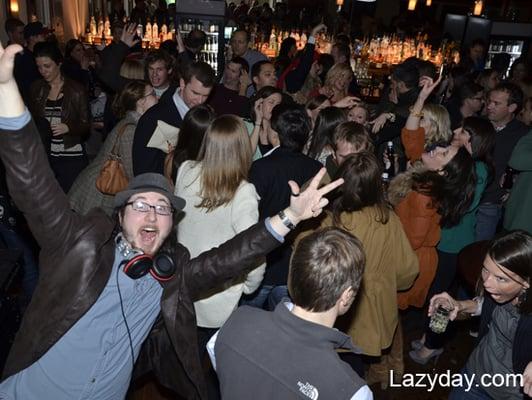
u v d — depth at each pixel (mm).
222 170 2221
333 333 1369
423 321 3596
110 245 1643
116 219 1743
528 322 1853
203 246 2334
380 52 9328
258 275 2307
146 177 1721
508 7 11906
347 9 14234
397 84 4199
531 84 5234
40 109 3873
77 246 1585
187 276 1779
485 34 9047
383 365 3014
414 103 3875
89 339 1618
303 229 2479
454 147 2898
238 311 1504
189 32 6082
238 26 9375
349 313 2479
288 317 1401
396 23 11875
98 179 3186
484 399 2188
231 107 4547
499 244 1883
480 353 2133
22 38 6523
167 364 2004
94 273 1584
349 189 2279
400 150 3945
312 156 3299
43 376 1623
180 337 1766
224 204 2275
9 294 2203
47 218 1574
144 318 1727
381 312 2469
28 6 8523
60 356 1610
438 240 2893
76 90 3873
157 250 1728
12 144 1496
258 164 2602
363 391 1292
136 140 3229
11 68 1438
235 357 1404
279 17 12133
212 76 3223
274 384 1338
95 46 9195
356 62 8070
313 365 1323
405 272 2504
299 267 1421
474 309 2158
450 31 9891
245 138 2252
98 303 1618
